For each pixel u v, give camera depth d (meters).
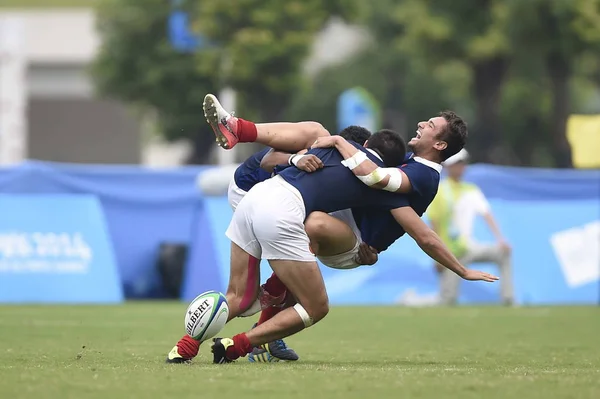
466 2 128.38
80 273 61.62
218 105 26.62
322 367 25.05
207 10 120.62
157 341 35.06
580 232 66.25
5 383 20.78
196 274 62.53
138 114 168.38
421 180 26.12
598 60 149.12
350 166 25.75
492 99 132.00
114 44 148.75
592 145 73.62
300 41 125.25
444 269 60.19
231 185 28.00
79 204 62.38
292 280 25.69
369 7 186.62
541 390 20.45
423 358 29.86
